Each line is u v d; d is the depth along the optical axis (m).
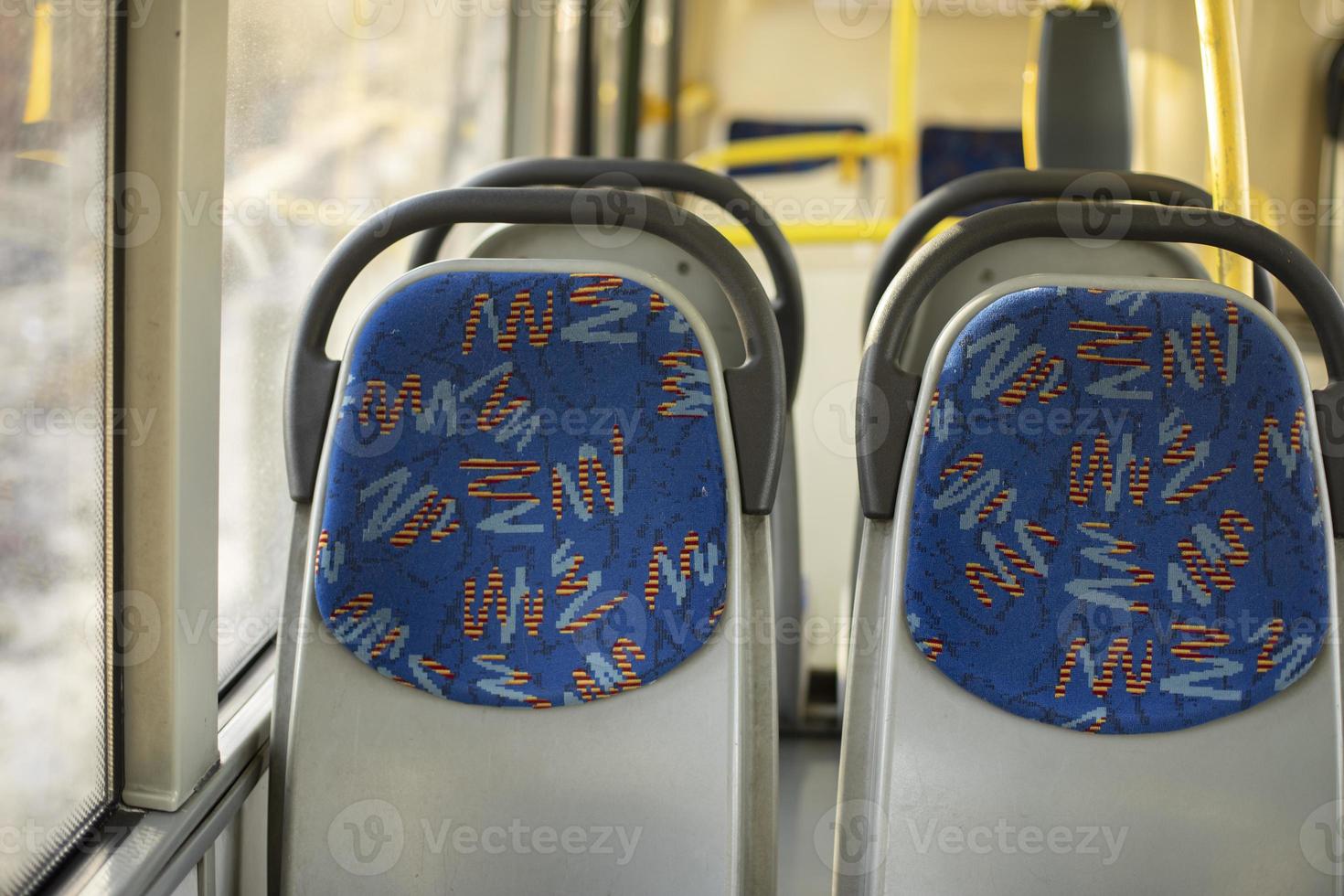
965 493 1.21
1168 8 2.81
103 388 1.16
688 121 6.21
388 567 1.24
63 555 1.10
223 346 1.51
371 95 2.14
